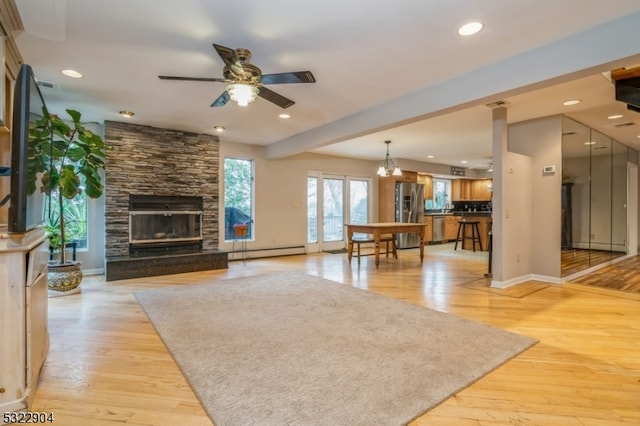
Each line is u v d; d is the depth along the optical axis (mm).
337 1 2014
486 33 2389
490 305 3541
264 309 3379
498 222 4312
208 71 3057
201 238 5820
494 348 2445
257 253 6824
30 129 1832
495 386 1954
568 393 1884
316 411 1684
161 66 2949
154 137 5293
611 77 3145
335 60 2812
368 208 8867
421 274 5207
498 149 4277
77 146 4082
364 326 2893
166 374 2092
